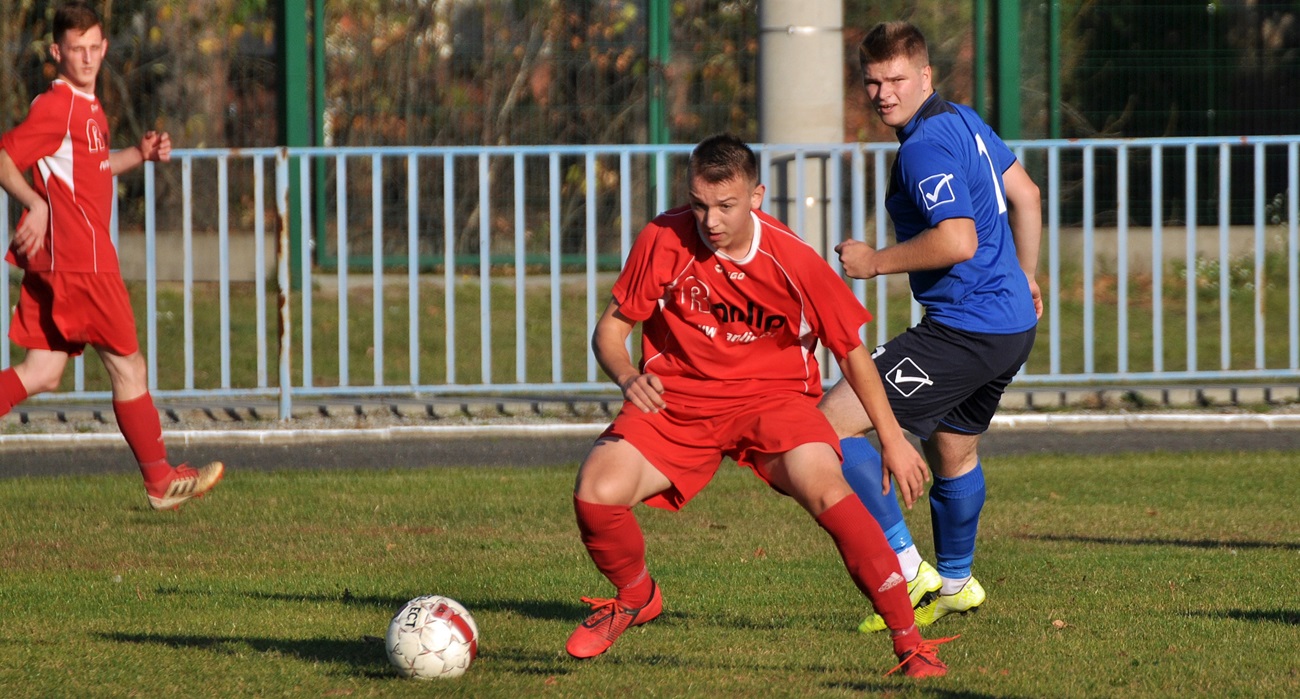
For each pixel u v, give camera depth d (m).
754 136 53.25
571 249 53.28
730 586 21.22
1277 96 55.12
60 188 22.95
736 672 16.34
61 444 35.19
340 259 38.44
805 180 37.22
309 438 36.19
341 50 52.34
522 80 52.97
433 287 52.09
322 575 21.98
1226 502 27.83
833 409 18.97
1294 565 22.38
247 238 51.66
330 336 47.16
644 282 15.70
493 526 26.03
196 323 48.12
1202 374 39.12
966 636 18.23
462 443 35.88
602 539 15.71
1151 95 54.88
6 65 50.00
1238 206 55.28
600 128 53.16
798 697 15.23
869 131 54.31
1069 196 54.56
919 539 25.20
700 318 15.82
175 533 25.30
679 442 15.77
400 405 38.97
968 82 54.19
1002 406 39.53
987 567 22.47
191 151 37.44
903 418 19.06
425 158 53.06
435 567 22.62
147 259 38.06
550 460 33.62
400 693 15.48
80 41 23.05
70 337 23.31
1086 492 28.95
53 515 26.86
